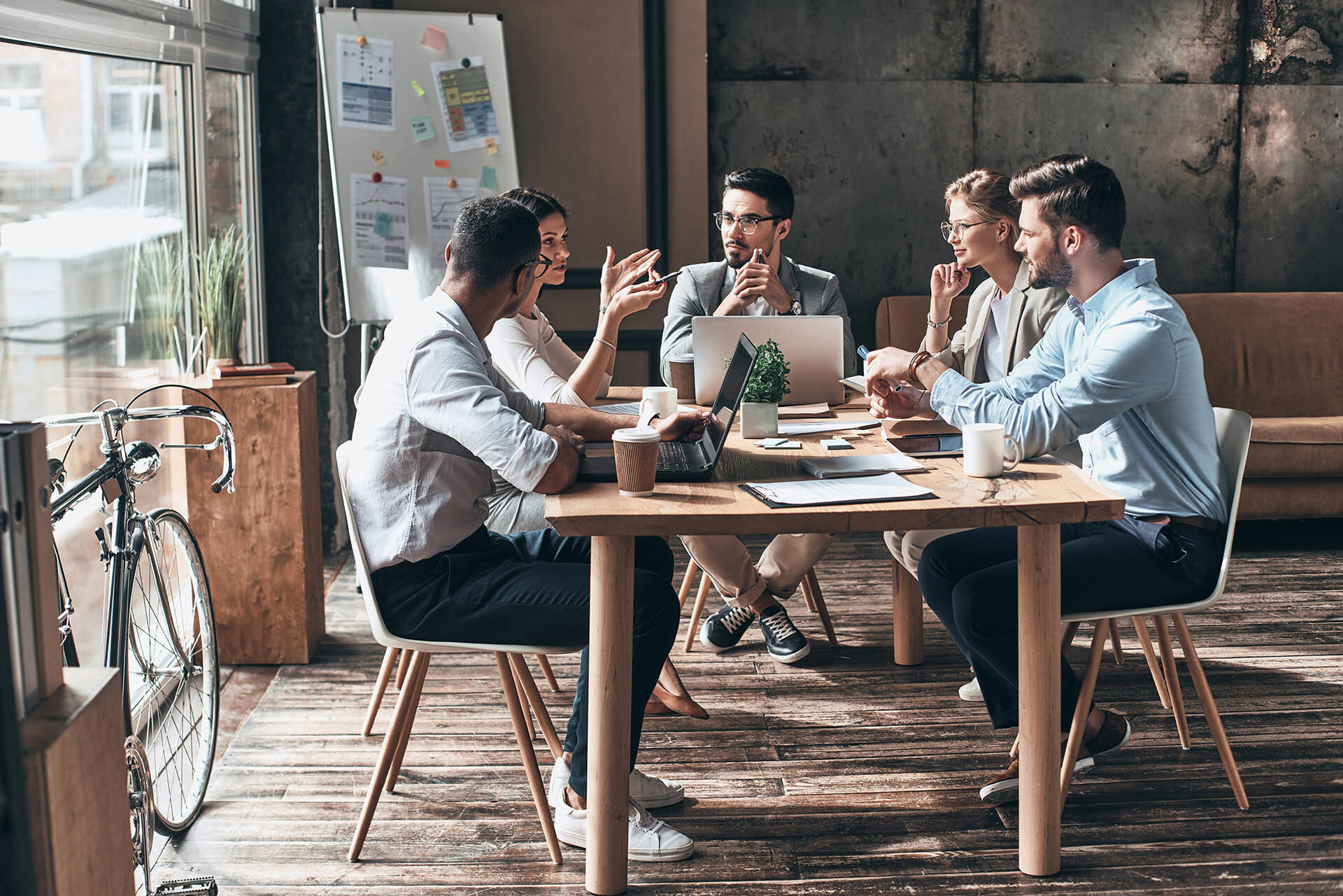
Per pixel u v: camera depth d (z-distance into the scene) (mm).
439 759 2664
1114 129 4961
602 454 2295
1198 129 4988
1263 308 4770
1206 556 2258
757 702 2973
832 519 1882
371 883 2152
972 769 2582
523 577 2113
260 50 3988
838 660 3260
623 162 4656
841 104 4867
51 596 1311
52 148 2395
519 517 2682
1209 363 4699
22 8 2213
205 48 3391
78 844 1267
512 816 2406
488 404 2031
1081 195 2270
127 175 2838
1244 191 5051
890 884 2131
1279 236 5094
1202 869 2166
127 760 1849
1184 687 3031
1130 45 4910
